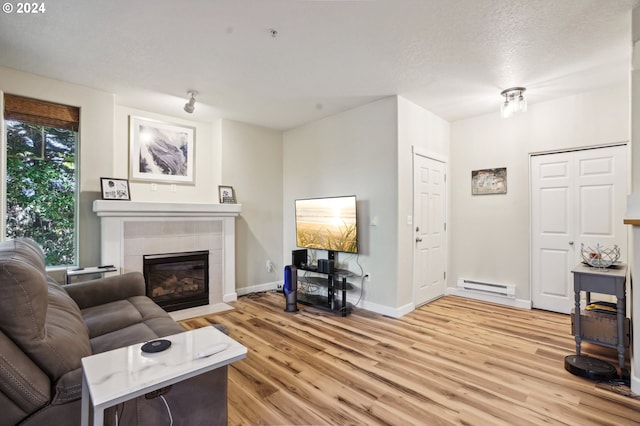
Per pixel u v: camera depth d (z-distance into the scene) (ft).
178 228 12.73
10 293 3.89
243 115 14.32
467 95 11.96
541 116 12.59
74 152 11.16
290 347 9.14
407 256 12.43
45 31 7.77
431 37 8.11
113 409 4.25
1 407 3.72
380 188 12.46
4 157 9.69
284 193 16.96
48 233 10.65
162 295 12.50
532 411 6.16
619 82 10.75
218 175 14.80
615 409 6.21
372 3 6.76
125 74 10.19
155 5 6.79
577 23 7.44
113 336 6.37
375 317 11.87
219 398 5.13
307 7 6.89
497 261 13.74
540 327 10.70
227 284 14.10
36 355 4.05
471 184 14.52
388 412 6.15
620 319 7.55
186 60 9.31
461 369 7.83
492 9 6.97
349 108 13.47
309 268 13.56
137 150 13.30
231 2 6.72
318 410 6.21
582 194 11.74
